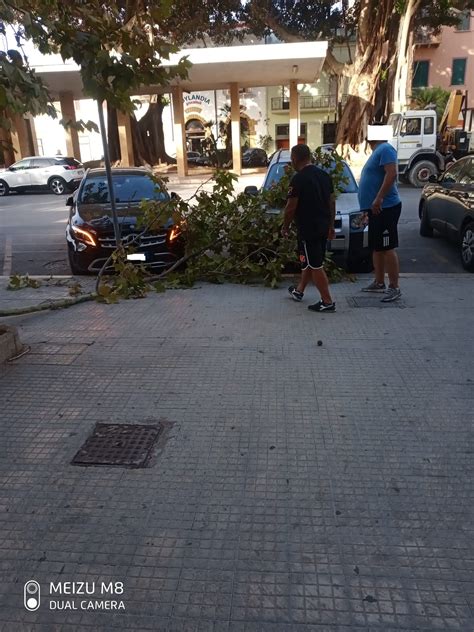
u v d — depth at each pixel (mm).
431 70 40125
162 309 6199
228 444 3373
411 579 2314
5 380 4332
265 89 43781
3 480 3049
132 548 2518
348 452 3264
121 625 2127
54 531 2637
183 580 2332
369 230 6191
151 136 35281
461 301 6199
